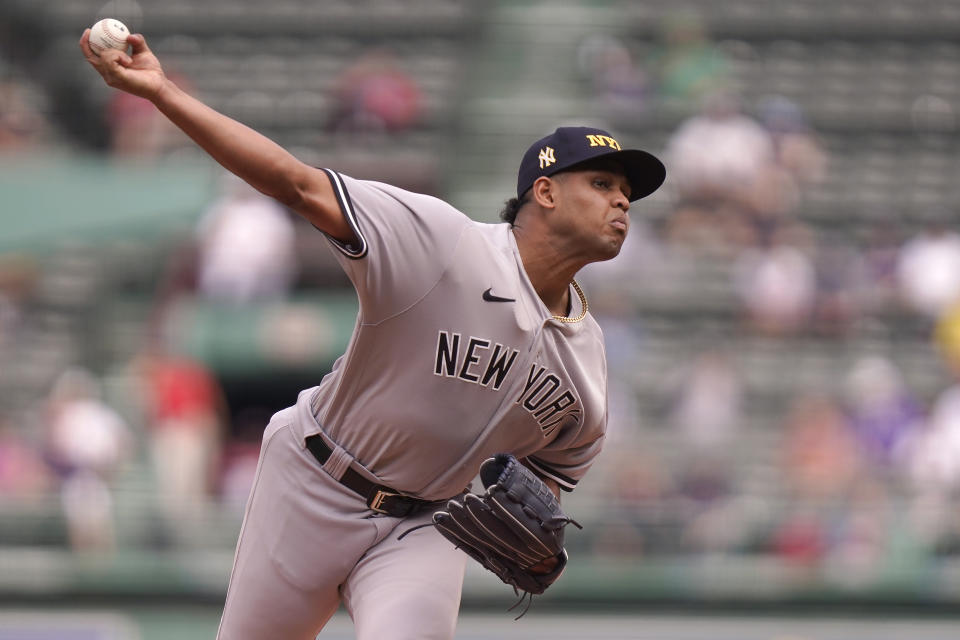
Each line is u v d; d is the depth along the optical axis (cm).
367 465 1259
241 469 3509
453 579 1260
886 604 3105
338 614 2991
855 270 4169
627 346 3822
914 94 5347
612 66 5069
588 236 1209
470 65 5425
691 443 3472
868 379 3566
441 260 1170
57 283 4347
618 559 3144
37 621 3131
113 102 4741
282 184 1105
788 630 3116
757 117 4950
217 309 3922
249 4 5688
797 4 5653
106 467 3259
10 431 3594
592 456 1364
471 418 1227
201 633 3145
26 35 5378
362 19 5659
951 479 3281
